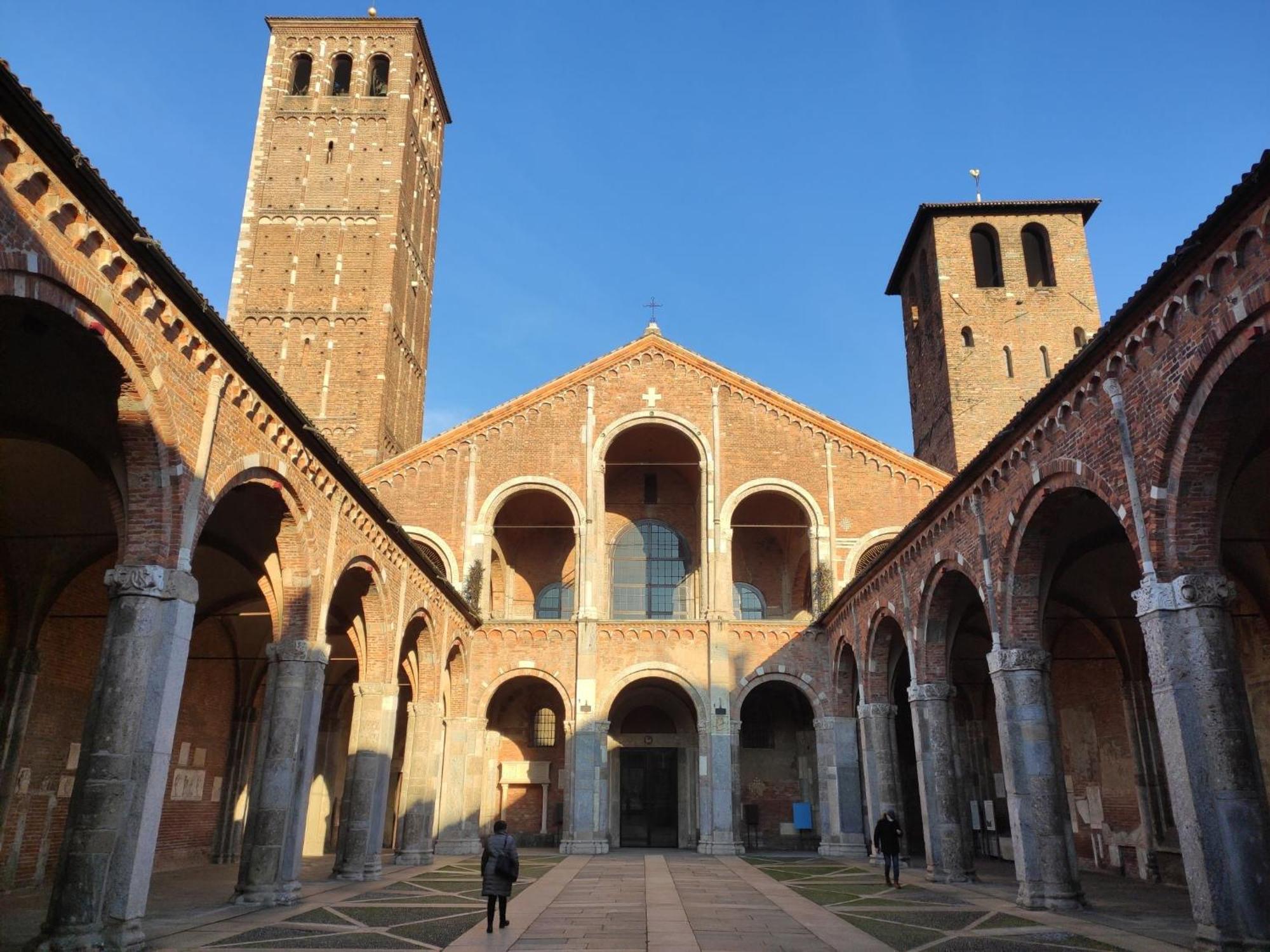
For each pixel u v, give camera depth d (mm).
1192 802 12898
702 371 40906
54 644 22781
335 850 38312
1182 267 13148
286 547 19922
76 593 23047
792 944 15141
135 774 13500
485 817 40000
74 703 23625
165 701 13891
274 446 18328
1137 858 27062
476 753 35844
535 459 39469
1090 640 29422
